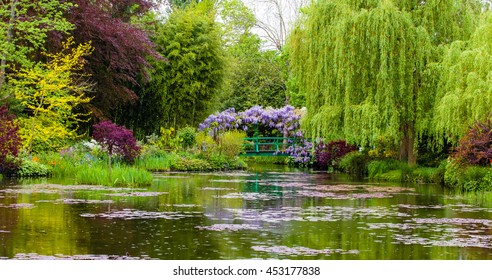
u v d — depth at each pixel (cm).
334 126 2202
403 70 2056
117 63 2755
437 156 2373
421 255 861
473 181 1797
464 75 1914
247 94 4784
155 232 1013
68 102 2742
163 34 3512
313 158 3341
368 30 2059
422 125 2097
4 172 2047
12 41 2277
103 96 2903
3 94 2270
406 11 2152
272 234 1011
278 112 3516
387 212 1299
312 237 988
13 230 1011
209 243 926
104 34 2634
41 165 2131
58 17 2397
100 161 2406
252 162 4019
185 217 1188
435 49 2108
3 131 1994
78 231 1012
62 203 1363
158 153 2808
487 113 1839
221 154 3042
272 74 4894
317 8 2269
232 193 1673
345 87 2153
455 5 2141
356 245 927
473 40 1964
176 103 3509
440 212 1305
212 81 3600
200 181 2112
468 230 1069
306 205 1414
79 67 2636
